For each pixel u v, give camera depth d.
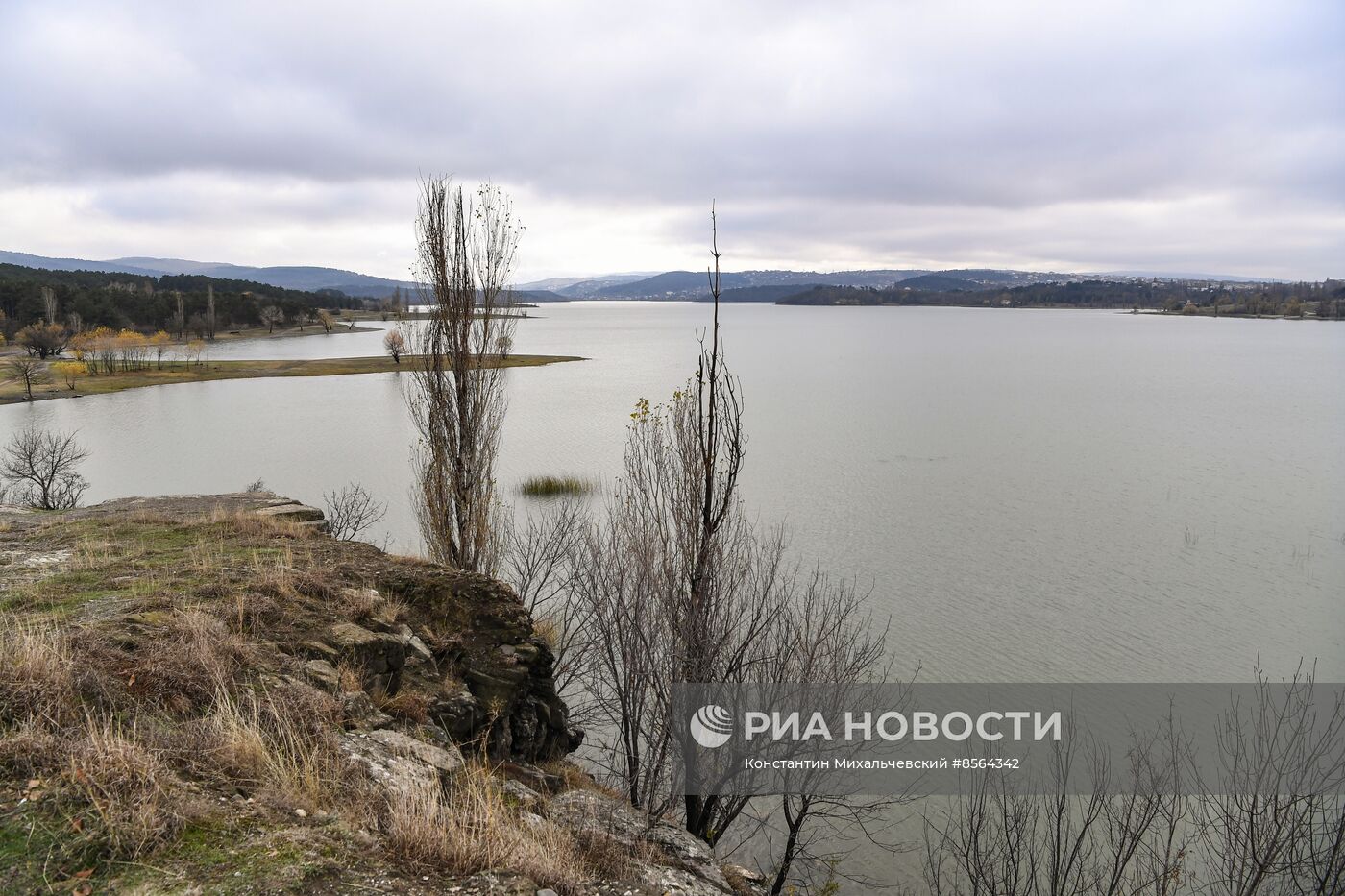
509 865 5.97
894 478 47.81
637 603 10.68
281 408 77.69
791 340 196.62
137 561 11.11
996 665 23.08
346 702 7.91
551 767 10.57
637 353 149.75
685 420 10.81
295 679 7.87
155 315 164.12
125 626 8.08
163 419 71.25
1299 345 175.62
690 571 10.67
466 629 10.95
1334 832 10.77
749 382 102.50
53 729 5.93
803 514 39.53
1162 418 72.56
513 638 11.06
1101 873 12.49
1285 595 28.98
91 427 66.50
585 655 16.86
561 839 6.99
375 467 50.81
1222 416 73.81
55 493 40.69
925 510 40.50
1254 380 104.06
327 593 10.22
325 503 40.44
